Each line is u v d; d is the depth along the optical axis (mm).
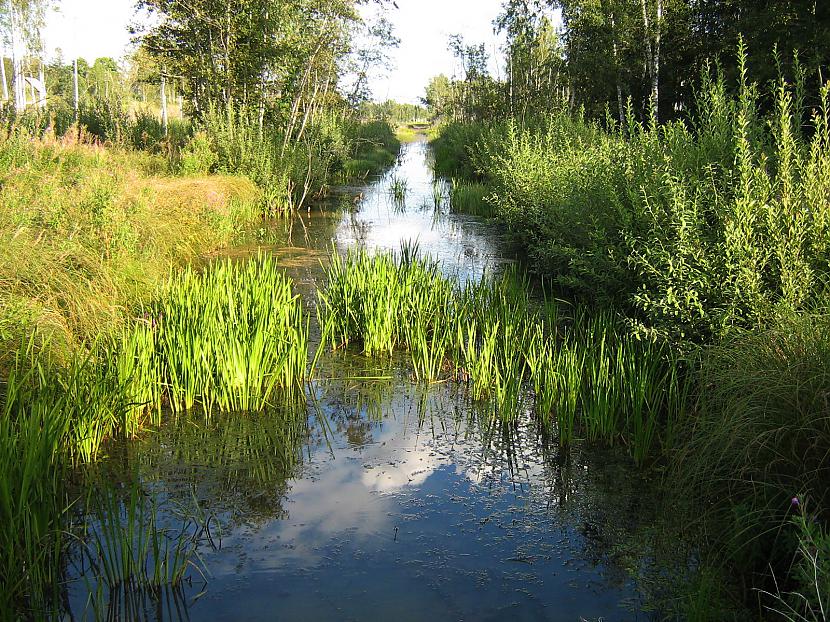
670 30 24172
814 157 5191
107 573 3643
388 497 4648
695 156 6363
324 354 7504
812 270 4961
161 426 5672
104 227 8281
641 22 24656
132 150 18906
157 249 9672
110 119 23281
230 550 4000
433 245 13578
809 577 2766
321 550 4016
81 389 4965
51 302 6203
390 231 15391
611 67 25000
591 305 8375
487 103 35375
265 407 6098
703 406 4254
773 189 5410
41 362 5117
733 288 5191
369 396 6398
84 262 7266
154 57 23453
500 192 16219
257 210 16719
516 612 3477
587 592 3631
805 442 3533
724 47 21094
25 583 3547
